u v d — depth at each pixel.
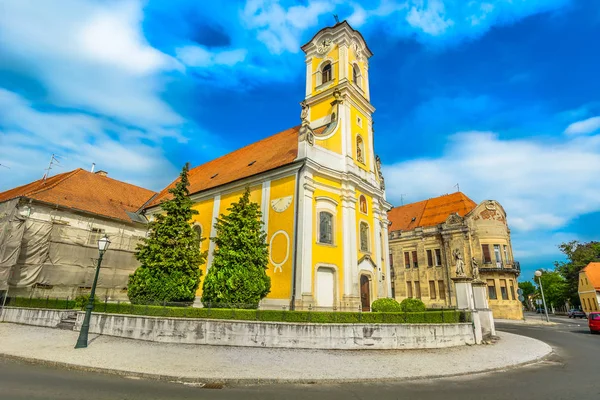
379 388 9.09
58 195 28.31
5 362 11.43
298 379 9.62
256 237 19.50
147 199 37.22
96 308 18.38
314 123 28.80
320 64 30.16
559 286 73.00
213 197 27.69
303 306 19.25
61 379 9.12
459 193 47.88
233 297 17.67
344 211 23.72
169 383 9.12
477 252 41.34
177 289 19.09
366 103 29.81
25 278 23.88
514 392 8.68
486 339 18.12
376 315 15.42
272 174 23.30
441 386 9.35
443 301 41.59
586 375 10.82
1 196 34.00
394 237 48.19
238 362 11.43
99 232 29.34
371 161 29.19
